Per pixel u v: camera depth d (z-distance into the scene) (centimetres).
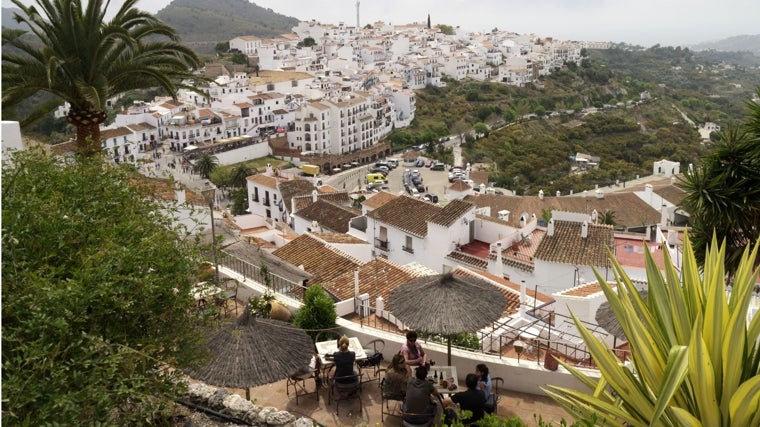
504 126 14712
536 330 1808
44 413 606
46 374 679
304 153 12212
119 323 795
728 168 1792
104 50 1895
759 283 2245
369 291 2312
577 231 3822
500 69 18488
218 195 9912
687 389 770
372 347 1450
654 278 859
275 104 13525
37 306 665
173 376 845
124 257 778
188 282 889
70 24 1839
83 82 1839
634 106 17962
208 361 962
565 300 1927
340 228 4941
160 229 911
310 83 14962
